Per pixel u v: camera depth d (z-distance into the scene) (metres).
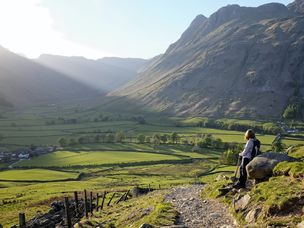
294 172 20.44
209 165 162.50
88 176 151.62
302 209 16.41
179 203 27.83
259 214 17.98
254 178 23.53
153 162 172.38
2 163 185.38
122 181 133.62
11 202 93.50
